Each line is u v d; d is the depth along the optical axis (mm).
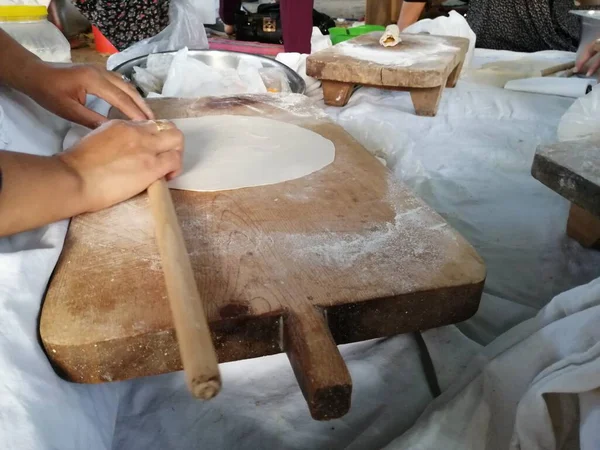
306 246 560
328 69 1470
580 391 442
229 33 2805
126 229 580
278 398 606
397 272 518
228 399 604
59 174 563
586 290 556
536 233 958
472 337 708
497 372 537
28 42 1727
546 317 583
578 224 917
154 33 1929
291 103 1030
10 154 538
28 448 378
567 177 763
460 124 1443
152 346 448
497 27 2439
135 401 601
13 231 521
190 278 439
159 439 563
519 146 1302
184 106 1000
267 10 2848
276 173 731
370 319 494
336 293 487
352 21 3314
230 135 866
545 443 473
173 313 397
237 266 524
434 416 525
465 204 1054
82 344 431
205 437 565
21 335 428
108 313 459
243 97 1058
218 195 670
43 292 486
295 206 644
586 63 1754
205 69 1350
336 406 388
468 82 1806
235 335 463
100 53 2203
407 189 691
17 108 754
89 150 614
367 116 1457
